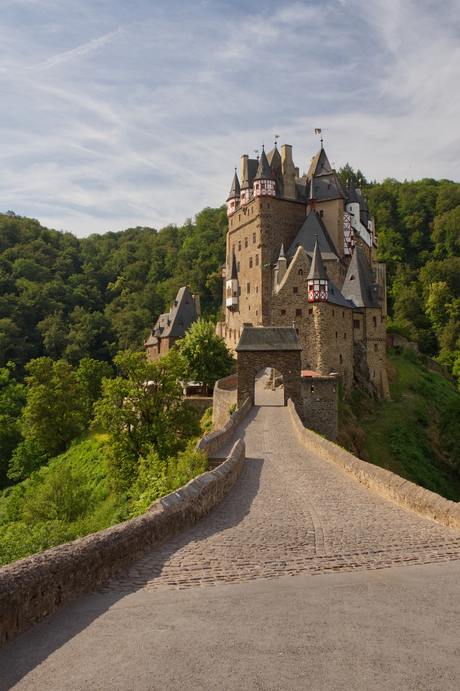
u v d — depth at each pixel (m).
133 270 143.00
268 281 71.19
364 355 60.81
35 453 57.03
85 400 70.19
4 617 5.14
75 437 58.09
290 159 75.56
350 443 43.22
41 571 5.76
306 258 53.75
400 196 138.12
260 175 72.38
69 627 5.45
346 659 4.77
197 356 55.62
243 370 37.78
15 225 143.12
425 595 6.55
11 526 22.02
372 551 8.71
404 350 76.31
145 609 5.95
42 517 31.84
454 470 49.03
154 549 8.58
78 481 35.00
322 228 70.62
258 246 72.81
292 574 7.40
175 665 4.61
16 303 108.56
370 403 57.75
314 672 4.51
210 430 45.16
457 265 106.31
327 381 39.25
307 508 12.22
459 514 10.36
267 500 13.10
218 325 85.81
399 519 11.25
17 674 4.50
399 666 4.65
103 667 4.59
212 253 133.62
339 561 8.09
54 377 57.91
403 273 114.50
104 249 161.00
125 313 121.00
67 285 128.62
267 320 70.88
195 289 123.62
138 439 35.09
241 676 4.43
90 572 6.64
